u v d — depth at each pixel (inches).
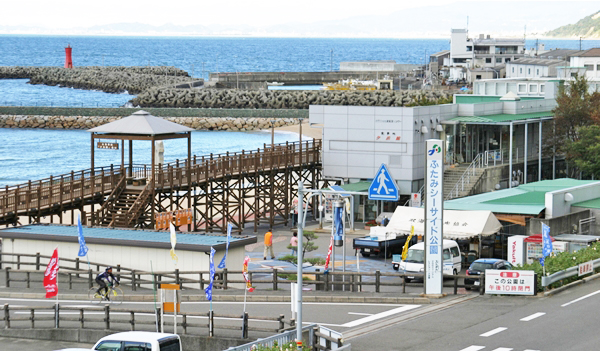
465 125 3068.4
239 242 1768.0
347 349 1122.0
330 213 2775.6
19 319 1366.9
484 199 2289.6
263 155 2733.8
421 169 2856.8
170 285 1259.8
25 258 1867.6
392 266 2069.4
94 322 1392.7
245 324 1250.0
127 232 1899.6
